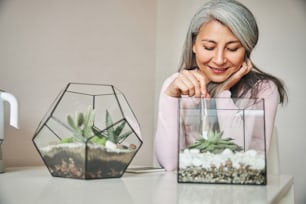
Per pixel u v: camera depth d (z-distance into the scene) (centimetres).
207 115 106
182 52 212
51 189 93
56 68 162
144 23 215
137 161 209
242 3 196
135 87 208
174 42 217
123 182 107
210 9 196
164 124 161
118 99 117
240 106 106
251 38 193
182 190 94
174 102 162
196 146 106
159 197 84
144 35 214
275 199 88
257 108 106
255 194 90
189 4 214
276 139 167
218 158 105
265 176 104
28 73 150
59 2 163
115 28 195
